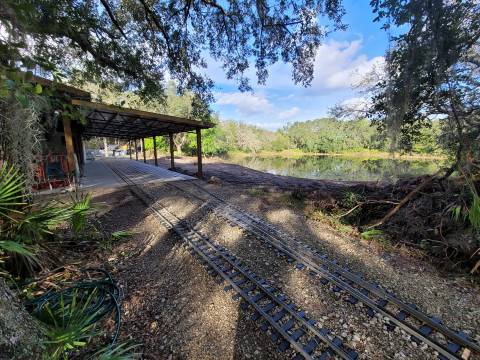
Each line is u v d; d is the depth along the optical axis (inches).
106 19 203.0
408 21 126.9
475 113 130.1
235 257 133.7
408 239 156.5
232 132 1948.8
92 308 78.5
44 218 98.8
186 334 81.7
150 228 183.0
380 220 189.2
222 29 239.3
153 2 207.5
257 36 238.7
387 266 127.3
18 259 90.3
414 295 101.6
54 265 110.3
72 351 70.9
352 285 109.7
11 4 56.4
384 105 177.3
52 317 62.7
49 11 106.4
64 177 303.3
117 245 150.4
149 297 100.6
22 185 95.6
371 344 75.9
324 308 93.3
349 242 160.6
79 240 141.4
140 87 256.4
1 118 82.4
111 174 498.0
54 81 79.4
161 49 246.5
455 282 111.6
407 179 203.5
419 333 79.0
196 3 210.1
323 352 72.9
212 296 101.0
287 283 110.3
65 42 164.6
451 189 147.9
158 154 1316.4
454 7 115.8
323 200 262.2
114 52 215.0
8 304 45.3
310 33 219.3
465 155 132.4
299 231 181.2
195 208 238.2
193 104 303.7
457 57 122.3
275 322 83.6
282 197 297.6
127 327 83.7
